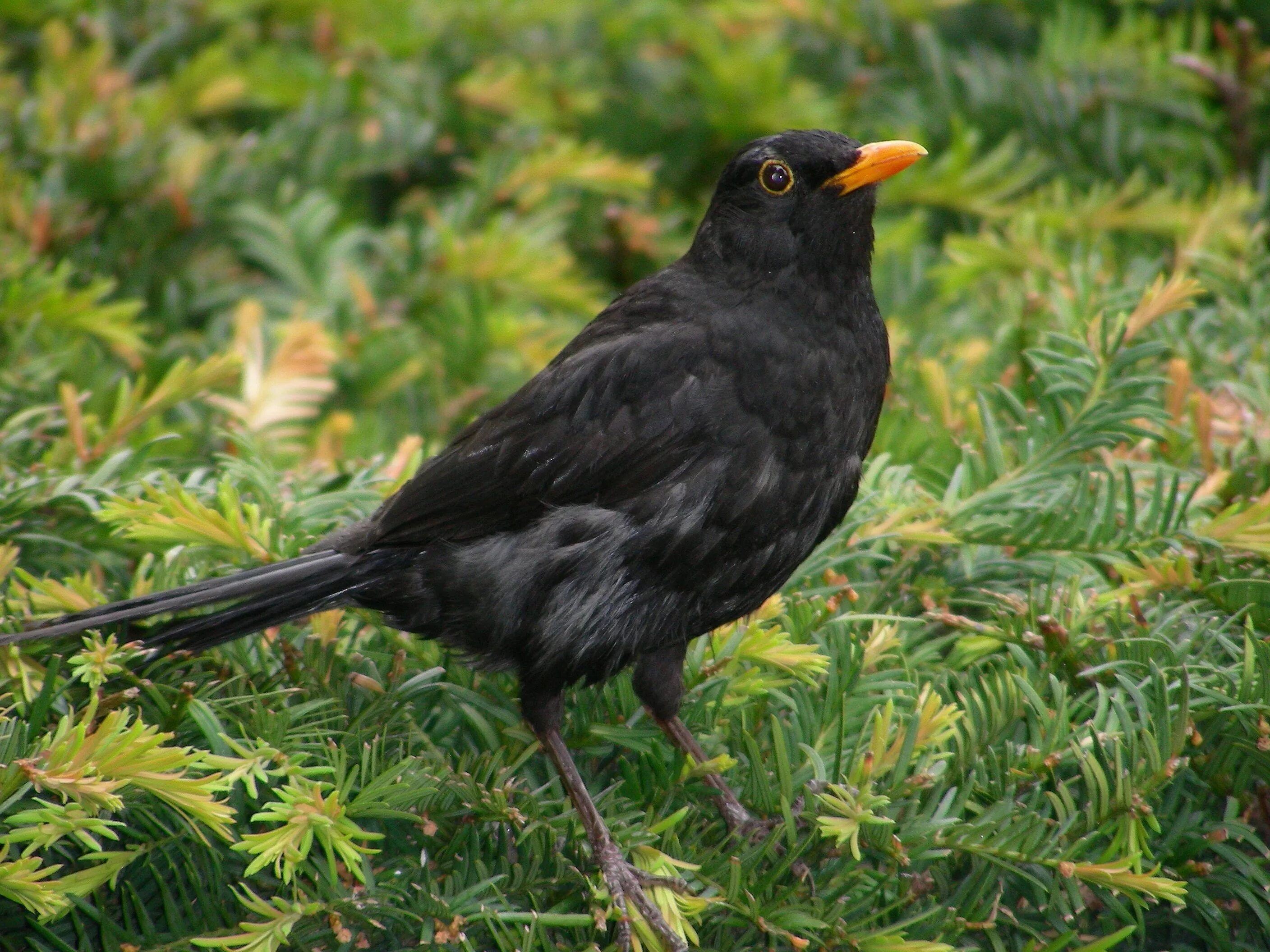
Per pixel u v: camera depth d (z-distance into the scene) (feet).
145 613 17.48
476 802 15.43
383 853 16.07
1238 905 16.29
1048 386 20.29
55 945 15.57
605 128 30.66
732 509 19.20
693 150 30.55
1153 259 25.63
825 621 18.08
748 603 19.80
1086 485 18.69
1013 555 19.39
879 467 21.11
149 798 15.19
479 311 26.68
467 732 18.06
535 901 15.84
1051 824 15.25
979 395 20.02
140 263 27.17
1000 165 26.55
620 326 20.43
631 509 19.20
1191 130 28.43
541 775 18.40
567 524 19.19
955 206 26.96
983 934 15.83
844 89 30.25
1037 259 24.47
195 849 15.64
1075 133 27.99
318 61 30.01
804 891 15.20
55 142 26.86
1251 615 17.60
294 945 15.03
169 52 30.76
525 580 19.11
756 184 20.33
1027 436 19.97
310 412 23.76
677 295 20.47
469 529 19.35
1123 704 15.93
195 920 15.15
